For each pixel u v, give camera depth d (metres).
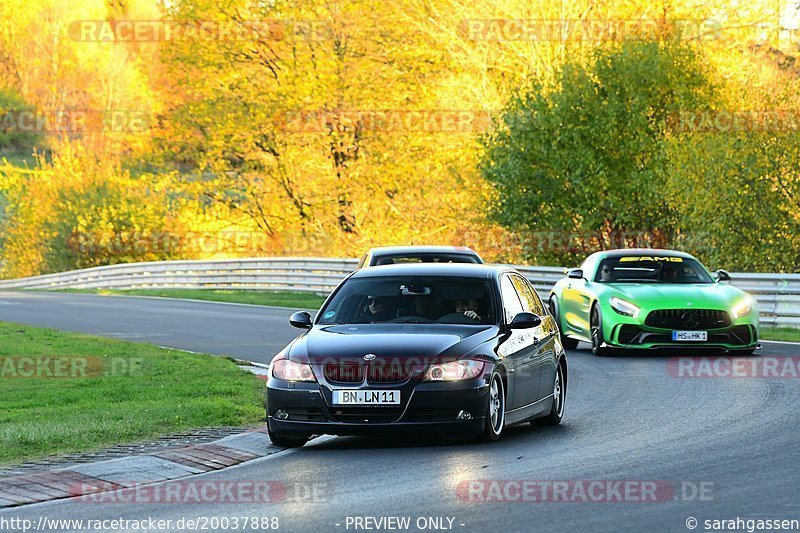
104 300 88.50
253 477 21.19
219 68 108.88
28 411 29.23
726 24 86.38
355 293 27.52
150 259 123.75
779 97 66.38
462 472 21.16
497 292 27.06
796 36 85.19
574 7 92.62
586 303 45.91
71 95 175.88
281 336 54.03
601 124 75.19
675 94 74.81
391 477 20.78
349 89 105.31
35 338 50.22
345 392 23.88
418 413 23.83
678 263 46.91
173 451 23.39
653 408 30.08
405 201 107.94
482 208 90.50
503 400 25.17
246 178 112.19
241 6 107.75
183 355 43.69
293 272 90.69
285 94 105.56
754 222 66.88
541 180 77.69
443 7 100.50
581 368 40.31
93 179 127.31
